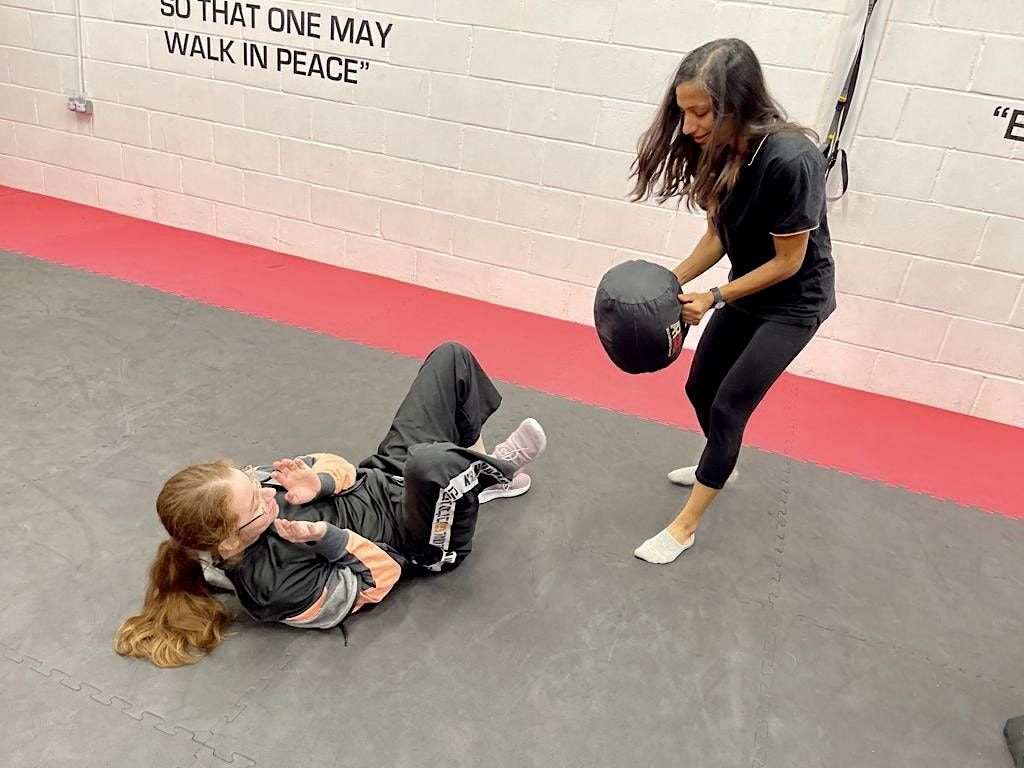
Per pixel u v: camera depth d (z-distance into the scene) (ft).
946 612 6.77
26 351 9.29
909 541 7.73
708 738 5.28
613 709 5.41
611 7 10.50
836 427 9.95
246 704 5.13
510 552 6.86
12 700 4.97
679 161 6.06
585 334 11.91
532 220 11.99
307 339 10.57
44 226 13.84
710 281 11.41
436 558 6.09
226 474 5.08
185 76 13.33
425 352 10.62
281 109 12.88
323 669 5.46
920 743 5.45
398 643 5.76
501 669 5.63
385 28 11.71
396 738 5.01
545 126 11.40
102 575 6.04
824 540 7.58
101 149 14.60
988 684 6.03
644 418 9.53
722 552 7.21
